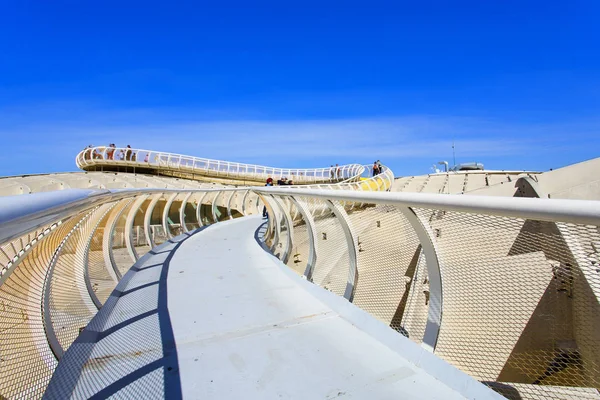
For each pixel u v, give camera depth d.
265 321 3.26
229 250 7.29
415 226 2.35
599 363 1.54
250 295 4.07
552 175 13.19
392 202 2.29
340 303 3.46
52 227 2.38
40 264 2.47
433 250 2.33
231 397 2.10
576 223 1.28
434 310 2.37
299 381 2.24
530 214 1.41
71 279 3.18
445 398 1.99
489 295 2.03
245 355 2.61
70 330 3.01
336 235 4.39
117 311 3.58
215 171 36.56
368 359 2.49
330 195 3.30
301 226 6.77
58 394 2.15
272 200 7.24
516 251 1.89
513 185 15.71
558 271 1.70
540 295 1.79
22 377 2.08
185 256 6.62
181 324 3.22
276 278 4.86
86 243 3.60
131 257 5.95
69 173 26.08
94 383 2.27
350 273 3.48
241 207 18.00
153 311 3.55
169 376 2.34
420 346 2.43
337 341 2.80
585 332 1.59
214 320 3.31
